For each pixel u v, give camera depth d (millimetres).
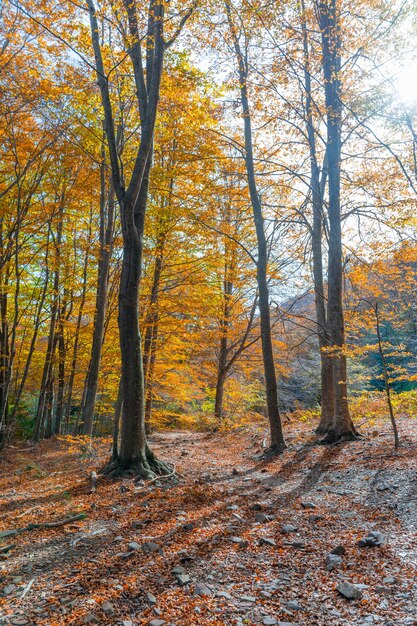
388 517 5395
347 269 13391
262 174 11914
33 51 10984
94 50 8789
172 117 11531
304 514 5941
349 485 7156
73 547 5059
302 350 20859
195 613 3533
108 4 8062
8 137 11828
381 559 4227
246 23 9562
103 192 13844
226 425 17875
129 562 4582
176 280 15320
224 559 4539
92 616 3523
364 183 10844
